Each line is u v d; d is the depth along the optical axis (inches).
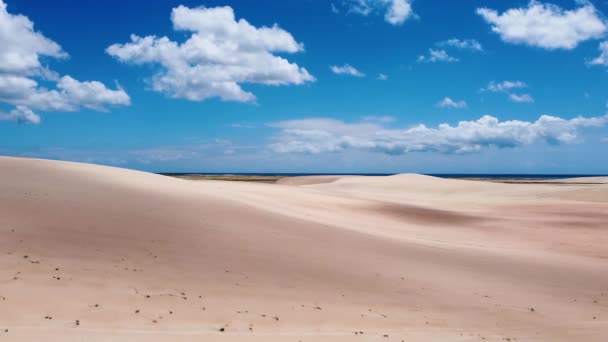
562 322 442.6
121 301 366.0
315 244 655.8
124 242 523.8
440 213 1337.4
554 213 1398.9
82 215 603.5
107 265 445.4
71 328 304.8
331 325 372.2
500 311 462.3
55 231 524.4
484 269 633.0
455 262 658.2
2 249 445.7
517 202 1729.8
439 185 2650.1
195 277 449.4
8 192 668.1
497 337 384.2
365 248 679.7
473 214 1349.7
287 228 733.9
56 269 415.8
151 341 295.6
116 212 645.3
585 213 1393.9
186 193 894.4
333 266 554.6
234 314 371.6
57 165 981.2
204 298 398.6
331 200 1446.9
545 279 605.9
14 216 554.9
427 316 424.5
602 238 978.7
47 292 362.3
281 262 540.4
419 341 352.8
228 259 521.7
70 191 735.7
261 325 354.3
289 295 436.8
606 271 668.7
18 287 363.3
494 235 997.2
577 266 690.8
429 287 520.1
